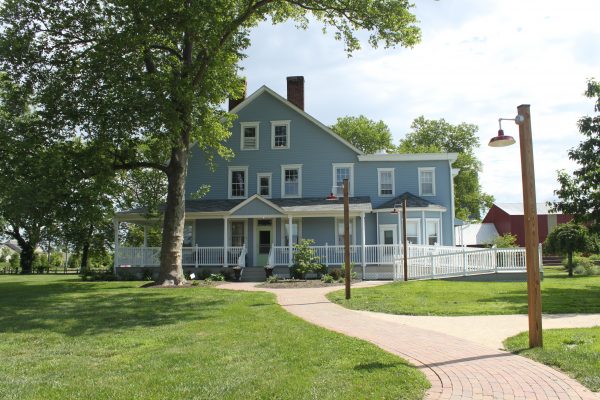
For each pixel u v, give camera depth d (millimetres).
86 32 20984
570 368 6742
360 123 56219
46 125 20922
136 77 19828
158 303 15312
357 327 10617
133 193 35438
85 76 20219
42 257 59438
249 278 27359
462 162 55312
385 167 31453
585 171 21031
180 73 22125
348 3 22531
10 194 19125
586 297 15234
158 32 20859
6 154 20625
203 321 11672
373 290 18375
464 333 9789
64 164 20609
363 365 6996
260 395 5750
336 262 27797
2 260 74750
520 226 50406
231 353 8062
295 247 26484
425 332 9938
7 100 22109
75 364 7531
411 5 22734
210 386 6152
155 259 29047
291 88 34344
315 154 31797
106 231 46656
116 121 19328
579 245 27297
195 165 32406
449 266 23062
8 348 8781
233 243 31031
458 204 57531
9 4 20203
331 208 28484
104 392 6008
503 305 13555
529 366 7062
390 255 27031
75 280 28844
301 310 13570
